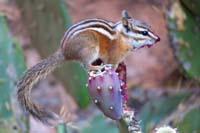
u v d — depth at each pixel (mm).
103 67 6172
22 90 6324
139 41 6312
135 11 17641
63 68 11078
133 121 5648
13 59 8875
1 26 9039
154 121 11430
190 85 12625
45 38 11086
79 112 14305
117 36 6316
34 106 6301
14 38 9086
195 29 11203
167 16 11180
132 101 14250
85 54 6367
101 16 18000
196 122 9945
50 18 10914
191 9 11086
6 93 8695
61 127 6652
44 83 15648
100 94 5500
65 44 6398
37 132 13070
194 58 11203
